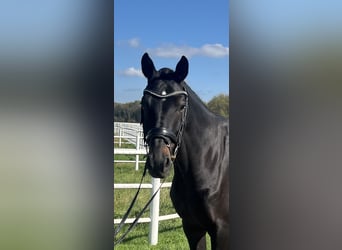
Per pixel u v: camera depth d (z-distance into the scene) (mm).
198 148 2646
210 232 2768
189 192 2695
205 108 2766
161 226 4895
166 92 2426
